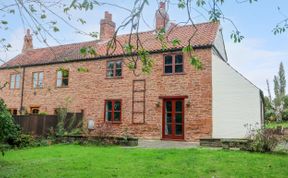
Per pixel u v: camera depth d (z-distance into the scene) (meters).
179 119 21.08
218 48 23.66
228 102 20.31
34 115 20.91
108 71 24.34
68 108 25.48
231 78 20.50
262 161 10.88
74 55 26.55
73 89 25.70
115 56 23.80
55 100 26.48
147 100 22.25
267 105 46.25
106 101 24.00
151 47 22.80
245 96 20.20
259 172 9.31
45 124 20.84
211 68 20.59
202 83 20.67
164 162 10.83
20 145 17.25
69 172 9.34
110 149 14.92
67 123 22.56
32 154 13.87
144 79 22.56
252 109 19.98
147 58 6.25
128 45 5.75
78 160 11.43
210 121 20.06
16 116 21.50
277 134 14.34
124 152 13.52
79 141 18.53
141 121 22.25
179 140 20.73
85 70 8.23
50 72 27.27
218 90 20.50
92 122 24.22
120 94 23.42
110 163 10.74
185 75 21.23
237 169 9.67
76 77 25.72
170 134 21.20
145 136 21.92
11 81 29.64
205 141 16.34
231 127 20.05
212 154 12.41
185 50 5.81
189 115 20.70
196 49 21.16
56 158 12.24
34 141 18.45
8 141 16.72
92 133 18.98
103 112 23.95
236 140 14.86
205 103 20.39
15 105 28.81
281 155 12.57
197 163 10.54
